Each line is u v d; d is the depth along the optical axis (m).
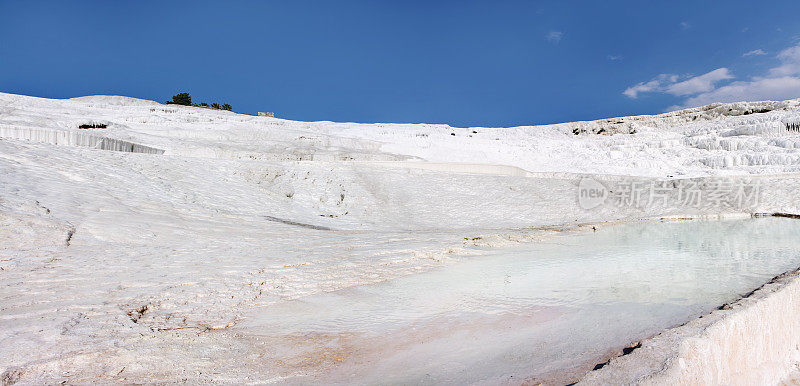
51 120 28.48
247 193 16.78
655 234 13.19
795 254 9.26
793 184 20.39
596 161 34.78
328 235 12.17
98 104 46.94
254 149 29.03
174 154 25.44
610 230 14.30
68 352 3.41
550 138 59.22
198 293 5.56
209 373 3.27
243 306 5.21
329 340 4.13
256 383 3.12
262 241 10.33
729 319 3.62
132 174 14.68
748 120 47.31
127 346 3.67
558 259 8.71
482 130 64.06
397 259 8.39
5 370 3.01
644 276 7.03
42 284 5.45
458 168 25.78
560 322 4.57
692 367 2.82
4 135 17.73
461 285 6.41
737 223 16.19
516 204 19.91
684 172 28.69
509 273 7.30
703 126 53.88
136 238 9.04
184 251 8.41
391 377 3.23
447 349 3.86
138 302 5.01
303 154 29.14
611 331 4.17
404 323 4.65
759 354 4.05
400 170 22.78
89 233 8.70
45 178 11.61
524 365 3.35
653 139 45.56
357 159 30.23
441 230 14.76
